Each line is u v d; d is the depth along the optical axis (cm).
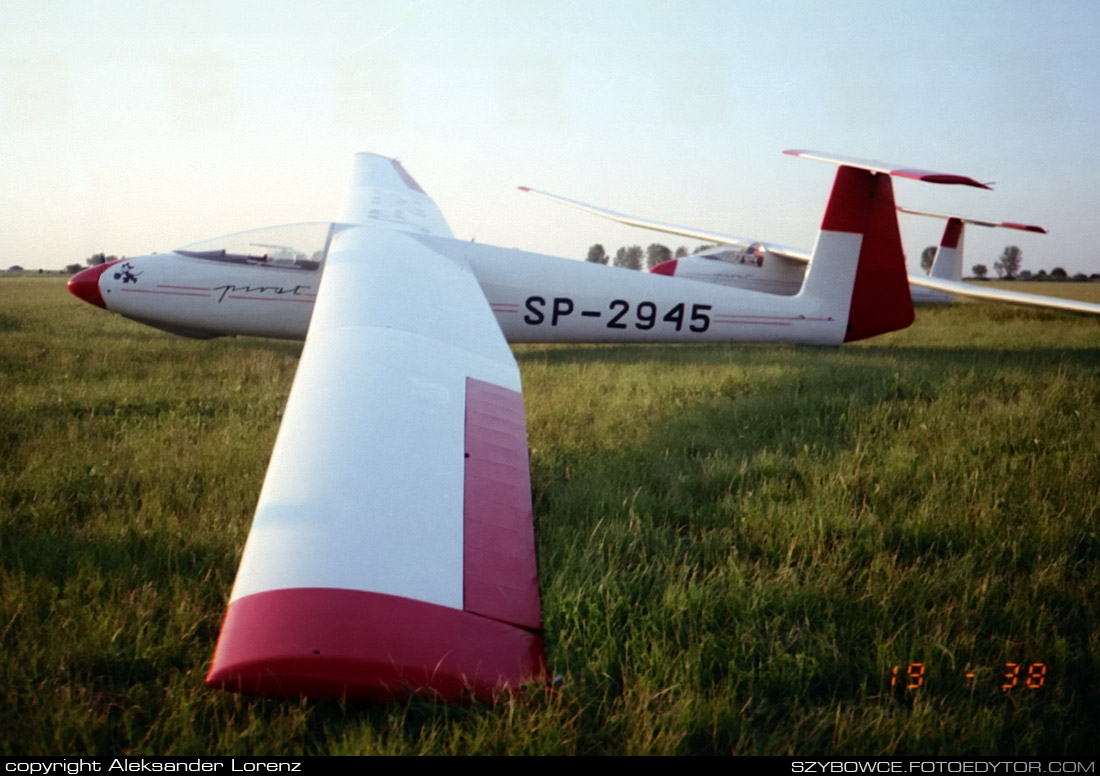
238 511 346
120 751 194
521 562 241
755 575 294
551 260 891
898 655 238
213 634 250
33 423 497
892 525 342
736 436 501
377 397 302
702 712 207
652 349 973
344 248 622
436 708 201
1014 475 404
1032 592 279
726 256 1408
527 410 566
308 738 201
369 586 207
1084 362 820
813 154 860
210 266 827
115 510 346
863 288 970
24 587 263
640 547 322
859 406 564
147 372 700
